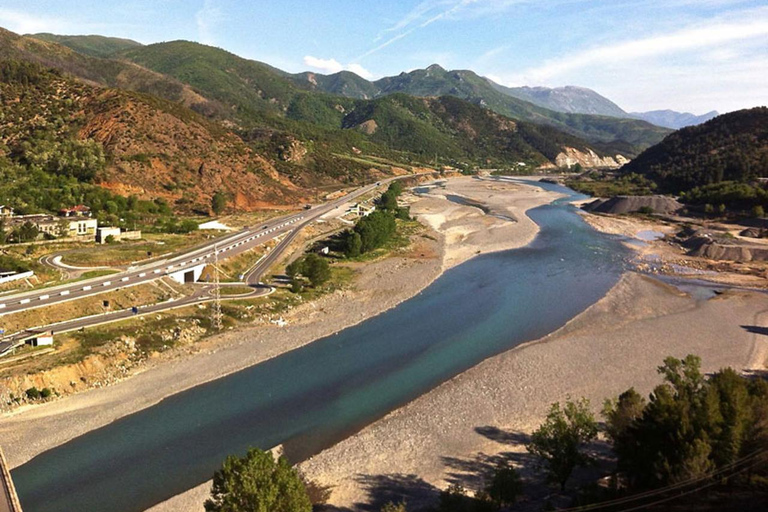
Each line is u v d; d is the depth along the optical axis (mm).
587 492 38344
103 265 94125
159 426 53344
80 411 54906
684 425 37000
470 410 56688
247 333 76750
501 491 37781
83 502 42438
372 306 91250
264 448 50219
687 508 32875
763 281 106438
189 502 42281
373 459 48156
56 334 65875
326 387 62500
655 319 84250
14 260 85000
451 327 82562
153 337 70500
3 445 48844
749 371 65188
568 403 47625
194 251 109375
